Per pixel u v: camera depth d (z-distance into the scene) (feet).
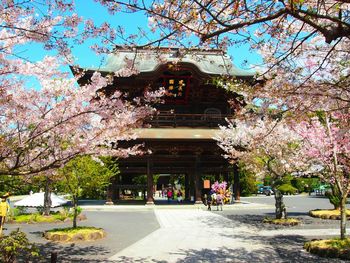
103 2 21.36
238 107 34.32
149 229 66.08
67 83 30.76
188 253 43.27
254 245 48.57
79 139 33.09
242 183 209.15
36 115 29.63
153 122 124.06
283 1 16.79
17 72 27.02
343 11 21.62
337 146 43.21
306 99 29.17
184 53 25.39
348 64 31.14
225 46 24.54
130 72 31.65
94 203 134.51
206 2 20.53
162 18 21.71
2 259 31.83
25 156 30.68
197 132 121.08
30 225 74.79
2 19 23.75
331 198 93.45
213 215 91.66
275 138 64.23
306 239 53.36
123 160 118.93
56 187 87.71
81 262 38.52
